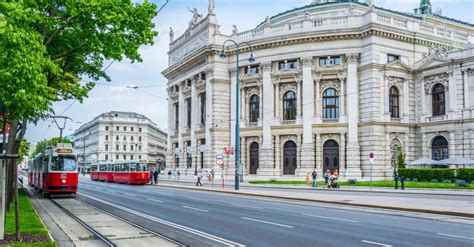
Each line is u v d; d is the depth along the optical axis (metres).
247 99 61.28
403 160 51.25
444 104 51.25
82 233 14.84
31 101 13.16
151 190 42.66
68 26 18.09
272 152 57.41
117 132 148.50
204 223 17.19
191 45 70.75
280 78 57.66
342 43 54.16
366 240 13.18
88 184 58.12
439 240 13.13
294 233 14.56
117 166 62.34
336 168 54.00
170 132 78.94
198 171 67.00
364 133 52.22
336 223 17.03
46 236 13.33
